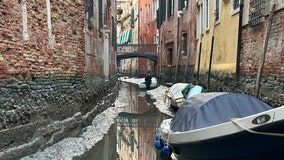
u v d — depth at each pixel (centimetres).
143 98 2153
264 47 782
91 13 1159
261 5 848
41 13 721
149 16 3669
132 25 4644
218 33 1320
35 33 695
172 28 2495
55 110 748
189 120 629
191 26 1903
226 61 1191
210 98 642
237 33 1072
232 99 631
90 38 1155
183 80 2045
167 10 2644
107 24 1791
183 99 1329
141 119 1355
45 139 692
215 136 516
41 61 720
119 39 5600
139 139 1025
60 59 823
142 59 3916
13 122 579
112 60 2141
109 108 1488
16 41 622
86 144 808
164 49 2777
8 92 593
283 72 709
